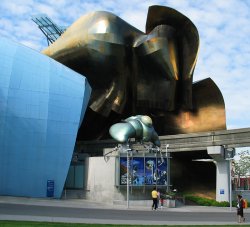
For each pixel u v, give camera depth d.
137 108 42.78
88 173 30.53
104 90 42.47
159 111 42.97
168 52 38.62
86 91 31.92
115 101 41.53
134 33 39.69
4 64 29.92
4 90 29.05
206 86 42.31
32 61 30.86
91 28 38.78
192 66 39.62
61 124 29.62
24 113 28.97
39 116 29.22
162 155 29.56
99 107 42.34
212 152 34.00
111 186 28.36
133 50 39.84
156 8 37.25
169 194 28.44
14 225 12.84
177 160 42.62
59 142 29.28
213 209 27.31
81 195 30.39
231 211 25.70
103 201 28.61
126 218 17.94
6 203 23.23
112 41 38.12
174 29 39.25
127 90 41.72
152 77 41.03
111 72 40.62
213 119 42.78
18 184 27.94
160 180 29.12
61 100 30.16
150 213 21.69
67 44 40.84
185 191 39.09
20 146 28.39
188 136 36.94
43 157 28.69
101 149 41.06
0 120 28.38
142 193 28.44
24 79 29.83
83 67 41.72
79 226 13.45
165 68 39.22
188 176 42.09
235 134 33.44
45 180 28.48
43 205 23.11
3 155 27.98
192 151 37.47
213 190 40.31
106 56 38.75
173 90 40.50
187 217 19.94
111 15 39.03
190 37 38.97
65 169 29.09
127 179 26.58
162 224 15.52
